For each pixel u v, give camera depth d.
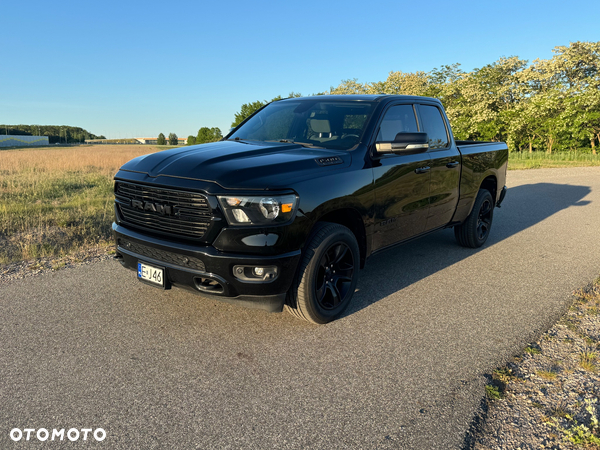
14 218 6.75
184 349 3.01
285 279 2.96
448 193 4.83
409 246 5.95
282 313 3.64
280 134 4.09
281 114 4.37
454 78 41.06
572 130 30.61
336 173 3.29
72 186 11.48
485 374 2.77
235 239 2.80
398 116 4.20
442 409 2.41
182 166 3.08
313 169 3.17
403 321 3.54
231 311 3.63
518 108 34.47
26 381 2.58
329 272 3.39
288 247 2.91
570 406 2.45
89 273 4.45
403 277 4.63
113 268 4.62
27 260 4.86
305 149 3.55
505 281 4.55
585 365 2.85
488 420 2.33
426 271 4.85
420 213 4.38
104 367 2.76
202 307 3.69
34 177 12.62
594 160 24.02
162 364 2.81
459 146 5.21
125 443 2.10
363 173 3.52
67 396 2.45
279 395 2.51
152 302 3.77
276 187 2.83
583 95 30.86
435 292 4.20
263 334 3.25
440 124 4.89
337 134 3.83
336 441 2.14
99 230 6.28
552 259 5.37
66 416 2.29
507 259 5.36
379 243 3.90
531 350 3.07
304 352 3.01
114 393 2.49
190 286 3.00
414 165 4.14
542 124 32.38
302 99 4.54
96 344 3.04
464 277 4.66
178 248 2.91
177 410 2.36
